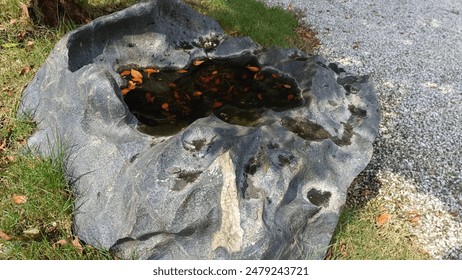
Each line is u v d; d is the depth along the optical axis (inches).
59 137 134.0
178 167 109.8
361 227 136.0
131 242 114.7
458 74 225.9
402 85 213.6
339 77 163.9
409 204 149.0
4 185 131.2
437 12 299.4
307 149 123.6
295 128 135.9
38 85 148.5
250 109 145.2
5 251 118.3
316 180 122.7
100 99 124.1
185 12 179.5
